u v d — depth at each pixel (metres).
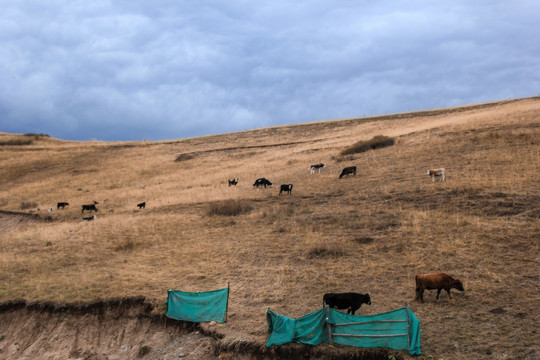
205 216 29.75
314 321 13.22
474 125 44.53
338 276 18.00
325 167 41.19
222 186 40.72
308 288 17.20
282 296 16.77
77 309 17.55
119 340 16.39
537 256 17.42
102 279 19.80
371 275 17.72
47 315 17.69
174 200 36.44
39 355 16.39
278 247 22.05
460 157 34.62
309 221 25.62
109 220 31.69
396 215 24.64
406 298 15.69
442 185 28.33
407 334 12.20
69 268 21.84
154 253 23.23
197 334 15.14
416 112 76.12
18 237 28.69
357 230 23.17
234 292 17.62
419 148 40.28
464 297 15.20
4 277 21.02
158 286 18.56
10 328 17.69
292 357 13.04
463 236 20.30
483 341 12.38
